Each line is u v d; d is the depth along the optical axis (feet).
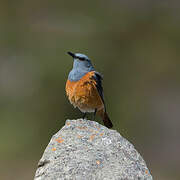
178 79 67.92
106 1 75.41
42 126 60.80
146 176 21.24
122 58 68.85
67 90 30.17
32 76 63.93
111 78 66.33
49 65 63.36
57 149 21.95
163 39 72.08
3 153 58.23
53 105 61.21
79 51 66.23
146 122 64.75
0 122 60.85
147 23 73.77
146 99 66.18
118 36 70.85
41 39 68.80
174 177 59.47
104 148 22.06
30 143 59.67
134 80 67.26
